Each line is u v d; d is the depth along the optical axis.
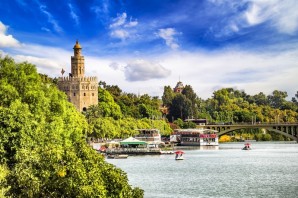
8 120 61.66
